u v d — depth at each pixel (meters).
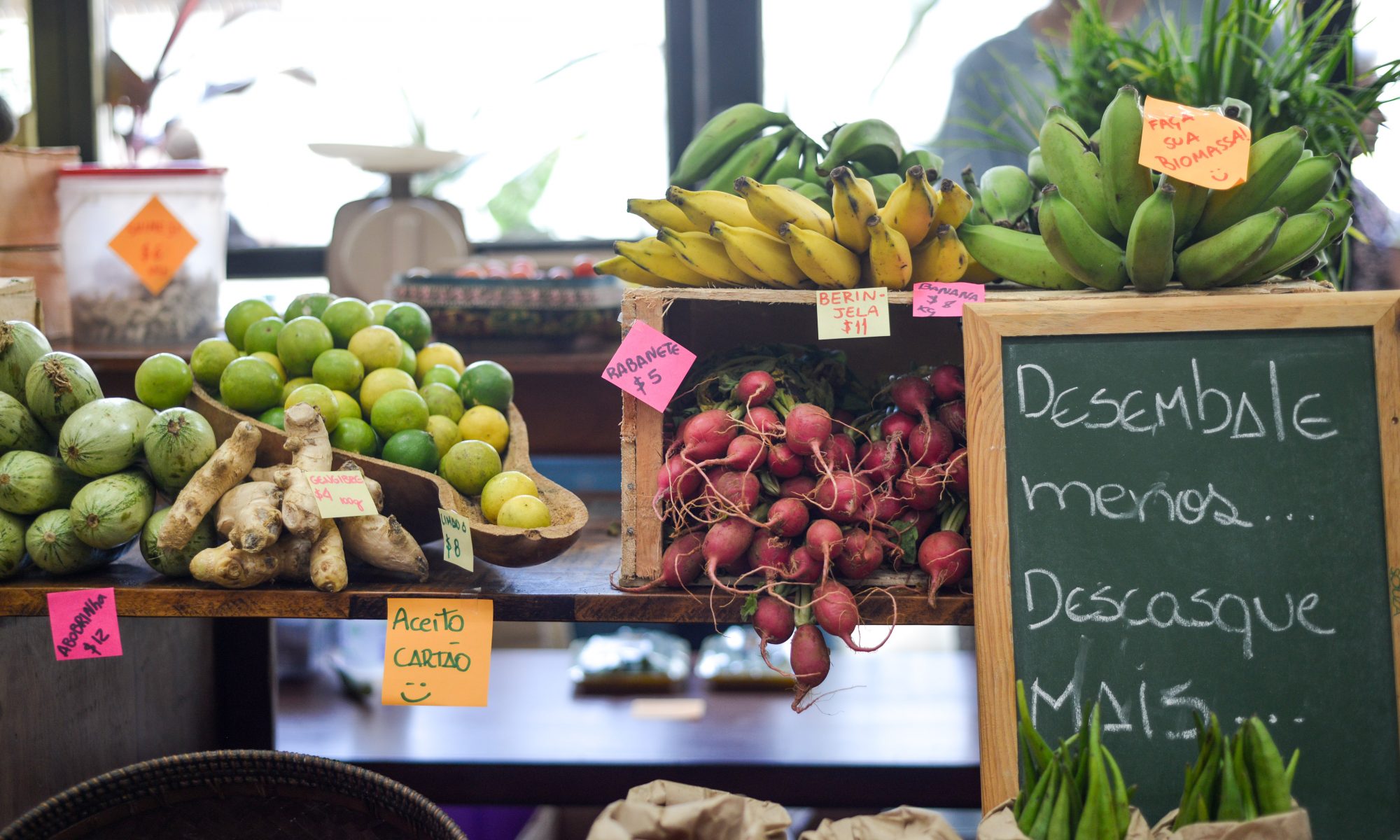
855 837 0.93
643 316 1.11
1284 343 1.04
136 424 1.13
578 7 2.49
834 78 2.35
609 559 1.27
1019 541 1.05
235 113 2.54
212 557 1.06
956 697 2.00
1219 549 1.03
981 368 1.06
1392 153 1.74
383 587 1.11
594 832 0.92
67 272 1.99
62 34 2.48
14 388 1.18
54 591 1.08
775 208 1.12
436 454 1.22
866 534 1.07
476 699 1.07
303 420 1.13
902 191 1.09
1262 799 0.88
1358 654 1.02
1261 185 1.08
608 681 2.04
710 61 2.37
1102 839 0.87
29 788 1.21
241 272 2.55
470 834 1.99
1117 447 1.05
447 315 1.99
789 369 1.19
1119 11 1.96
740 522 1.07
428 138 2.54
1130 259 1.05
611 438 2.07
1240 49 1.35
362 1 2.52
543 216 2.55
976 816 1.88
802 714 1.92
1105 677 1.03
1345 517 1.03
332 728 1.86
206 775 1.10
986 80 1.82
